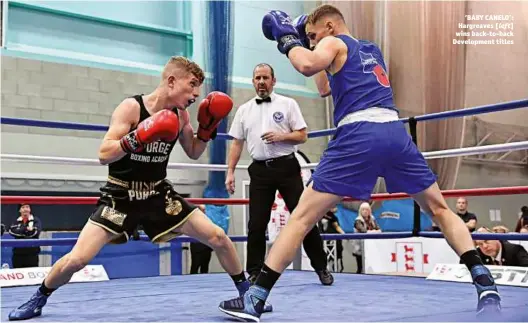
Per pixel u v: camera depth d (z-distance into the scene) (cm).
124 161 183
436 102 829
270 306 192
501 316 168
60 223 605
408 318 173
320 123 772
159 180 190
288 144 286
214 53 690
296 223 173
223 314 189
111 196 184
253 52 752
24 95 571
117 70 634
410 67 831
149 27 677
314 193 174
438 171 819
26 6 594
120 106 181
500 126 906
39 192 570
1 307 219
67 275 181
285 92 745
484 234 262
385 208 767
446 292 245
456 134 829
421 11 834
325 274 284
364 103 177
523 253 371
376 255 483
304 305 209
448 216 183
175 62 184
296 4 790
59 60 597
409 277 325
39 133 573
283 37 179
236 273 198
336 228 596
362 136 173
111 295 250
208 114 194
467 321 165
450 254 435
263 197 286
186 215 190
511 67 924
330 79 187
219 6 696
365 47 188
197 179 666
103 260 586
